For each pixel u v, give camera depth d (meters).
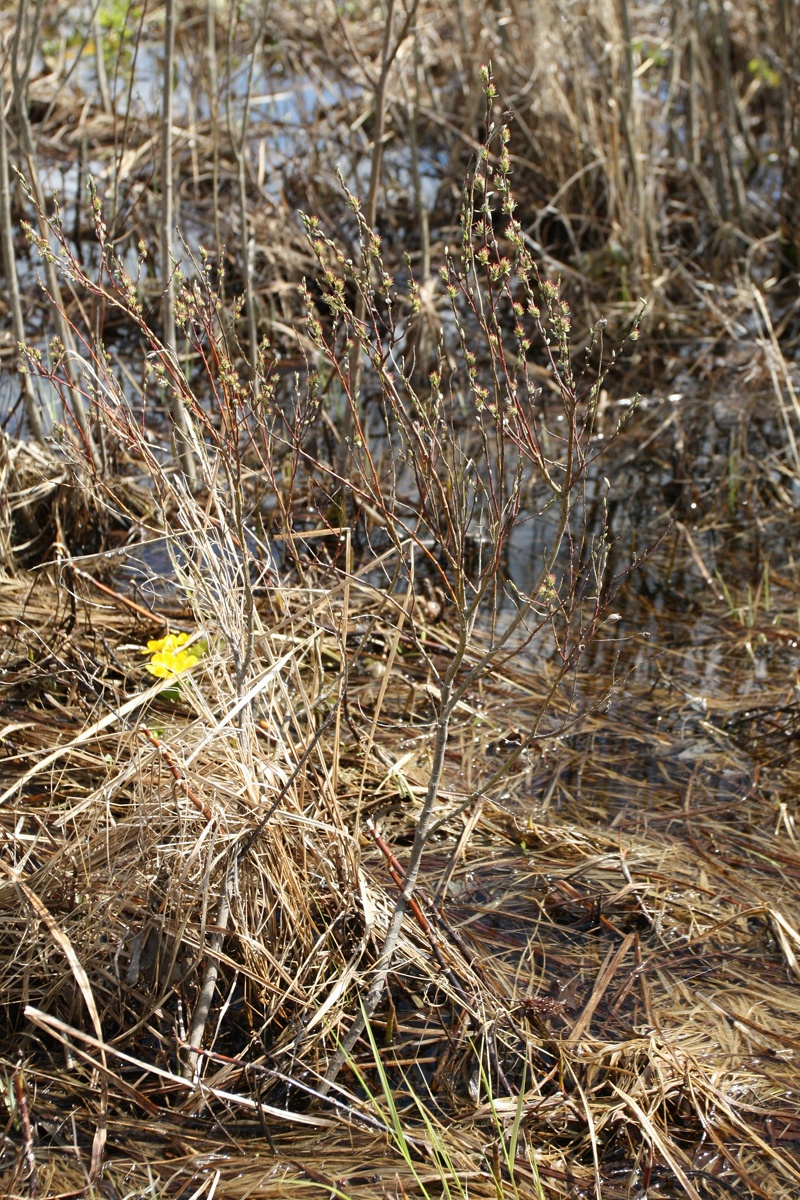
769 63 7.48
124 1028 2.08
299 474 4.20
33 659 3.08
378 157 3.78
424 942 2.23
